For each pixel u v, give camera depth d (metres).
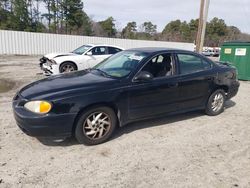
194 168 3.54
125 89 4.25
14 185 3.01
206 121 5.45
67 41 24.08
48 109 3.64
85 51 10.75
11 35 21.36
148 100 4.55
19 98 3.94
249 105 6.98
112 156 3.78
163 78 4.71
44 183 3.07
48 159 3.62
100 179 3.20
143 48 5.32
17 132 4.47
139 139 4.40
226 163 3.72
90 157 3.72
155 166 3.55
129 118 4.43
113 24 66.19
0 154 3.70
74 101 3.79
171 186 3.11
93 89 3.97
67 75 4.77
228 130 5.00
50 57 10.34
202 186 3.14
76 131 3.94
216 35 81.81
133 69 4.46
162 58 4.85
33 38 22.41
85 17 55.00
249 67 11.19
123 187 3.06
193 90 5.17
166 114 4.89
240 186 3.17
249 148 4.24
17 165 3.44
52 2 49.78
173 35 79.19
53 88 3.92
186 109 5.20
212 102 5.68
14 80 9.62
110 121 4.21
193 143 4.34
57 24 50.88
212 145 4.30
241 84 10.61
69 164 3.51
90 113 3.99
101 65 5.22
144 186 3.09
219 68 5.68
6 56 20.56
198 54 5.45
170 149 4.08
